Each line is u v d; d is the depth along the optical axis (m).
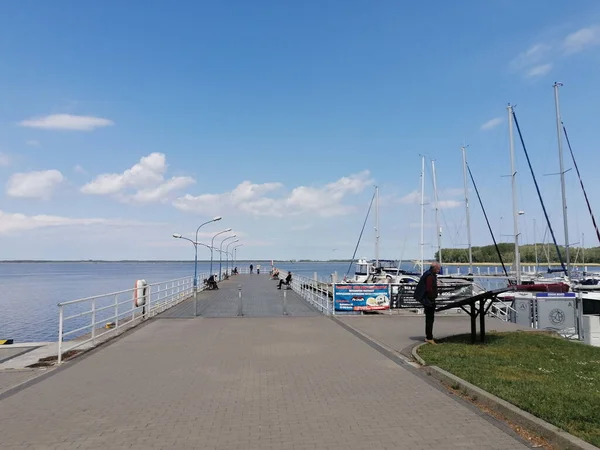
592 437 4.64
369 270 52.09
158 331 13.01
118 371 8.36
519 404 5.78
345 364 8.82
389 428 5.33
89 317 36.31
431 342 10.75
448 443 4.86
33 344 11.21
